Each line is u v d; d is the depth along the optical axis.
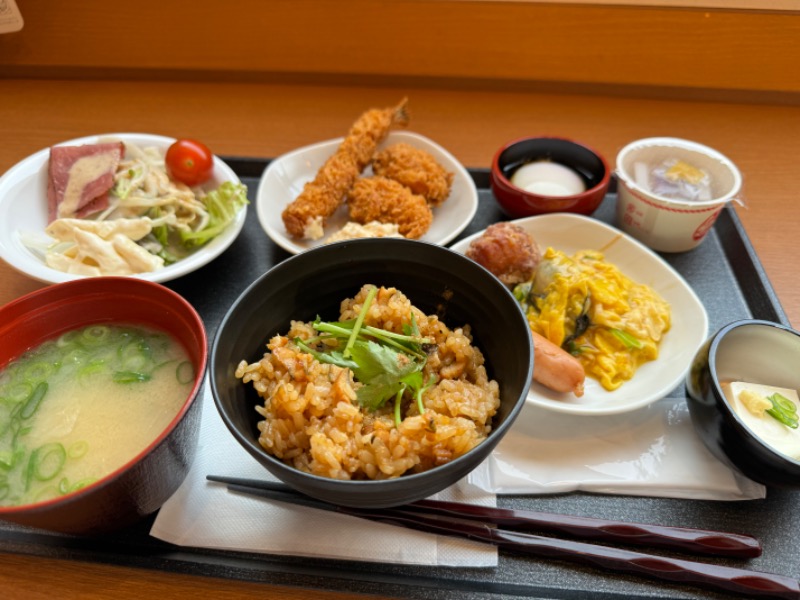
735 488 0.26
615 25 0.46
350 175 0.41
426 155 0.42
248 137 0.47
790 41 0.45
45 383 0.26
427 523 0.24
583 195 0.38
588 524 0.24
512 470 0.27
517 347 0.25
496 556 0.24
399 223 0.39
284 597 0.24
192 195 0.40
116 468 0.23
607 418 0.29
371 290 0.28
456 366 0.27
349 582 0.24
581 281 0.33
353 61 0.50
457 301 0.28
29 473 0.23
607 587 0.23
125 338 0.28
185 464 0.24
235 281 0.37
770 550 0.25
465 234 0.41
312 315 0.29
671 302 0.34
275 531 0.25
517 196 0.39
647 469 0.27
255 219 0.42
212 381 0.22
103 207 0.38
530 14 0.46
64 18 0.49
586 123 0.48
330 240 0.37
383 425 0.23
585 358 0.32
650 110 0.49
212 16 0.48
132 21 0.49
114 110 0.50
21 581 0.24
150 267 0.35
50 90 0.51
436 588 0.24
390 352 0.25
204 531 0.25
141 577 0.24
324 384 0.25
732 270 0.38
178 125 0.48
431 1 0.46
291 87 0.52
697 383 0.27
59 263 0.34
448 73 0.50
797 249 0.38
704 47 0.46
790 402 0.27
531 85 0.51
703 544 0.24
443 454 0.22
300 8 0.47
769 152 0.45
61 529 0.22
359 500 0.21
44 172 0.39
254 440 0.24
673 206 0.36
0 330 0.26
